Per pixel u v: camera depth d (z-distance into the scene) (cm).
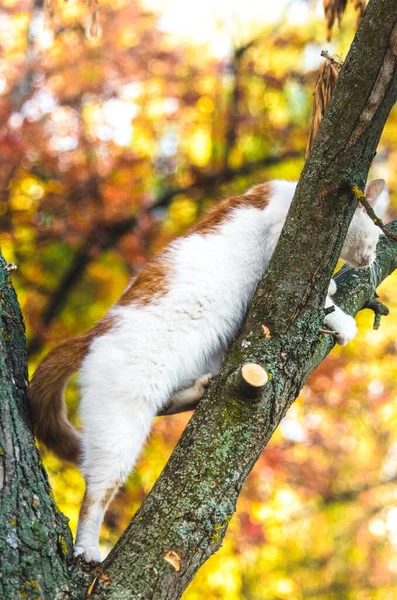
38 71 964
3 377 344
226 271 462
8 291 394
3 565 302
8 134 909
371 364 1025
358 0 570
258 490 891
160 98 1041
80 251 1020
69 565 320
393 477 1305
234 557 889
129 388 417
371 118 351
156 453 835
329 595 1230
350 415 1049
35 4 967
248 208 487
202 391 440
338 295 468
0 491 317
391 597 1259
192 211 1114
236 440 340
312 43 1130
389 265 513
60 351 445
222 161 1122
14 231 967
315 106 439
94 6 596
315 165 361
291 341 363
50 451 441
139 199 998
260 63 1145
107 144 971
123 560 318
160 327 438
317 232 362
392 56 345
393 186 1049
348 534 1266
